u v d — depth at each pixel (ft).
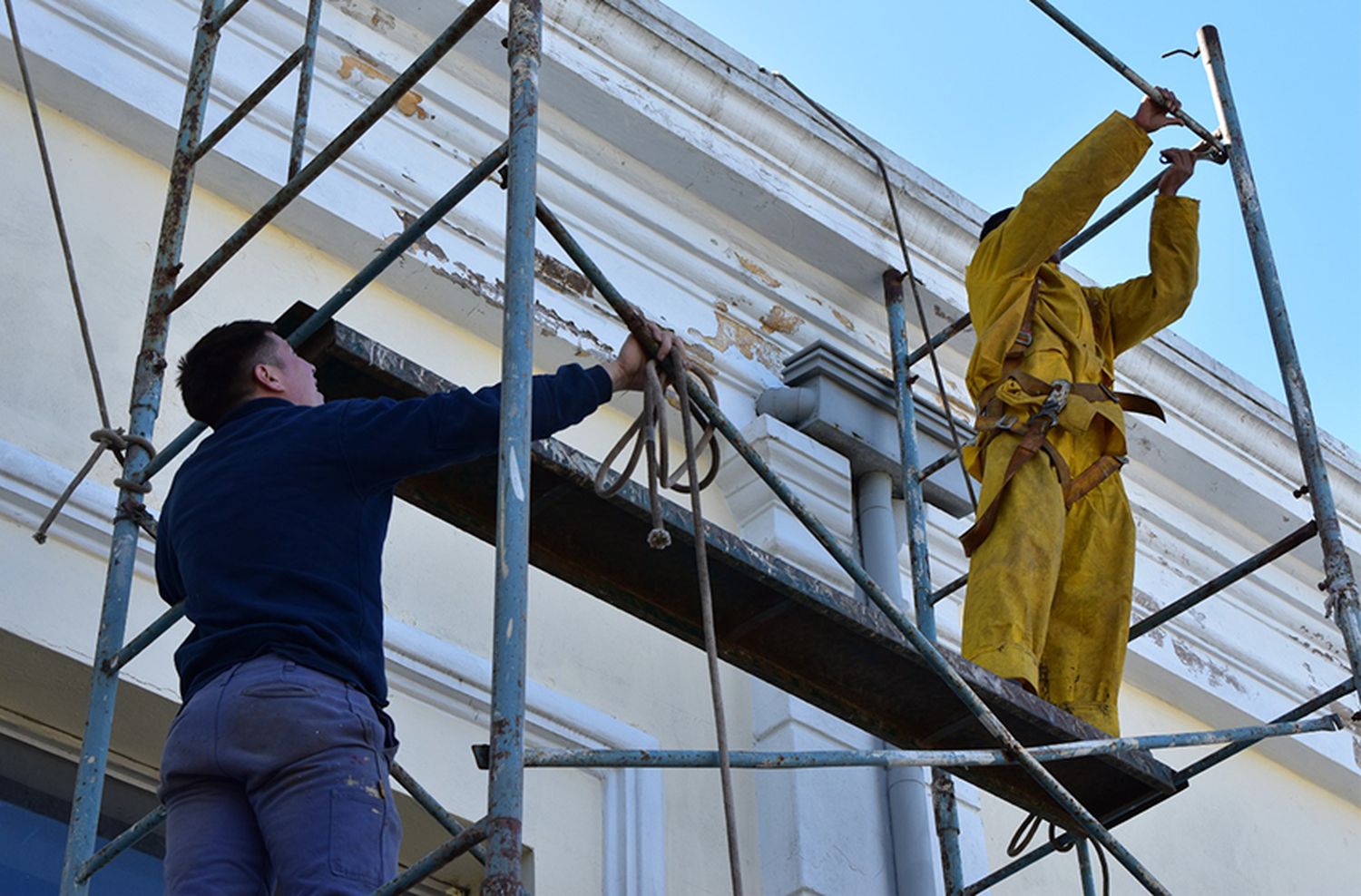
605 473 13.61
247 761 11.69
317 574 12.37
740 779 22.66
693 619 17.28
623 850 20.81
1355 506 32.37
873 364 27.02
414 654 20.31
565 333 23.88
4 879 17.99
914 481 24.23
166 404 20.42
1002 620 19.25
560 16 25.21
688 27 26.12
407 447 12.72
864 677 17.90
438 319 23.41
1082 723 18.33
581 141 25.35
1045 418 20.48
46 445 19.22
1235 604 30.78
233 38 22.91
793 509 14.73
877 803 23.15
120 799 19.06
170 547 13.67
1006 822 25.35
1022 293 21.22
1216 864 27.91
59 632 18.20
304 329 14.79
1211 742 17.89
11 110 21.20
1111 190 20.72
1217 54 21.56
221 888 11.75
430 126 24.12
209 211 22.09
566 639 22.09
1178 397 30.40
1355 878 29.84
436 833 19.74
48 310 20.11
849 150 26.96
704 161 25.73
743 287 26.17
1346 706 31.24
